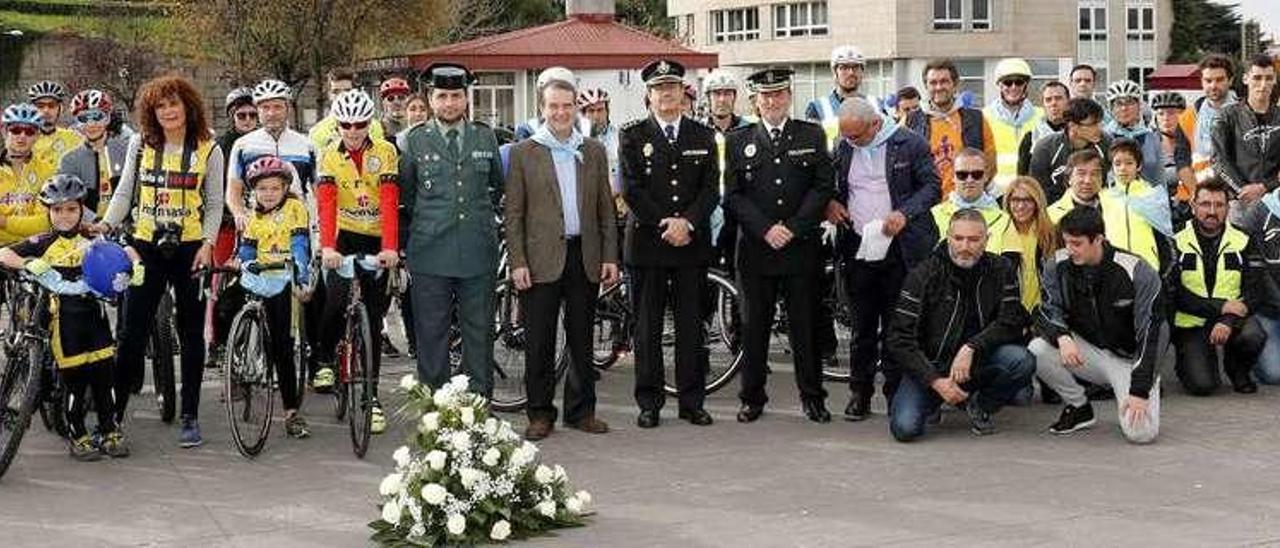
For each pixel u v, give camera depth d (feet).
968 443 24.71
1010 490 21.35
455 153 25.90
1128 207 28.68
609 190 26.37
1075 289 25.23
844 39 177.88
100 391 24.49
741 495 21.40
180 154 25.13
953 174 30.27
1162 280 27.12
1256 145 33.14
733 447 24.73
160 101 24.99
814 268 26.53
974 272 25.05
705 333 28.60
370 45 118.42
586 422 26.16
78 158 30.66
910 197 26.63
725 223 29.68
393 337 37.65
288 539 19.56
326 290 26.99
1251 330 28.71
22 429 23.12
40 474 23.56
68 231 24.31
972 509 20.31
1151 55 205.46
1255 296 29.19
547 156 25.91
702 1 204.03
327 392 30.09
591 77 69.82
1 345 30.12
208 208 25.44
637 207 26.17
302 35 113.70
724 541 19.01
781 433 25.84
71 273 24.11
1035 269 27.02
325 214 25.73
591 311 26.30
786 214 26.12
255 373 24.63
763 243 26.35
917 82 170.81
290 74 115.75
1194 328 28.94
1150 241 28.45
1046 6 173.68
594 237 26.16
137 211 25.43
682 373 26.78
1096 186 28.32
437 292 25.91
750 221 26.05
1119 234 28.55
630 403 28.89
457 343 29.27
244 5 112.78
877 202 26.66
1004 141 32.32
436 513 19.12
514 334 29.04
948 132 31.71
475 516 18.99
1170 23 215.10
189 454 24.88
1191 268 28.91
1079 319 25.26
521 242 25.81
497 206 28.84
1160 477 21.98
